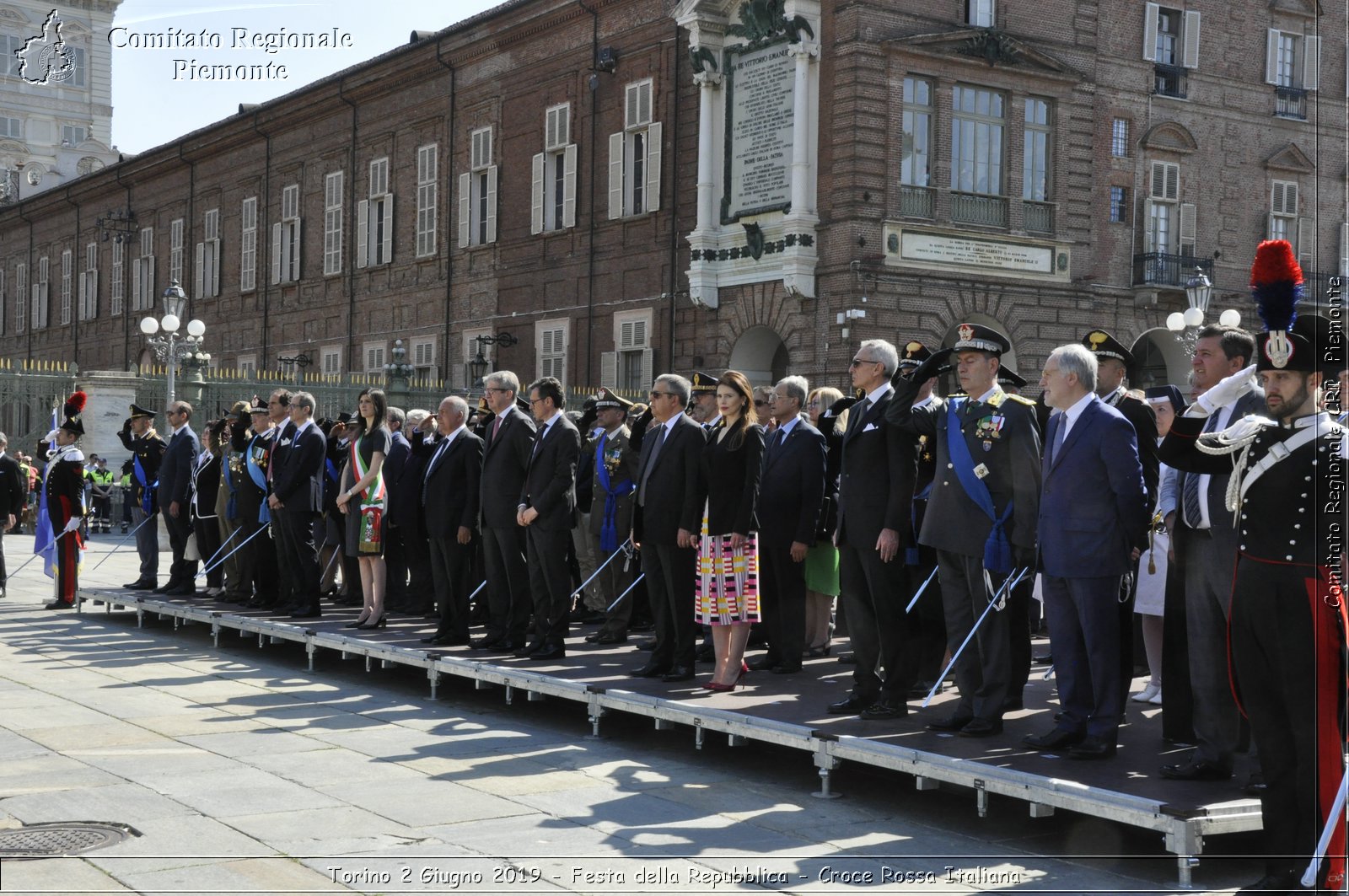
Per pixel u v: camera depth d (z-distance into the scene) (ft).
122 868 21.62
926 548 33.09
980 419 28.58
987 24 98.27
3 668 41.93
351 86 143.13
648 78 108.78
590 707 33.42
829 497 39.19
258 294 160.15
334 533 52.21
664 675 35.40
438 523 40.83
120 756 29.81
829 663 38.68
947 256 95.91
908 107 94.79
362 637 42.29
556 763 30.30
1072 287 102.53
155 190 179.11
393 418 49.90
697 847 23.66
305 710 36.14
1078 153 102.63
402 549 51.37
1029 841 24.70
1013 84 98.94
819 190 94.73
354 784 27.71
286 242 155.43
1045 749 26.76
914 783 29.12
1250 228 112.88
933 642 34.50
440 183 132.87
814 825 25.45
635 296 110.63
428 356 134.31
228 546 52.42
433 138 133.90
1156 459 31.12
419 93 135.54
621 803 26.66
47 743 30.99
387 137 140.05
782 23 94.94
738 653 33.35
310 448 47.80
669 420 35.53
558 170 119.96
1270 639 21.17
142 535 58.13
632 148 111.24
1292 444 21.21
